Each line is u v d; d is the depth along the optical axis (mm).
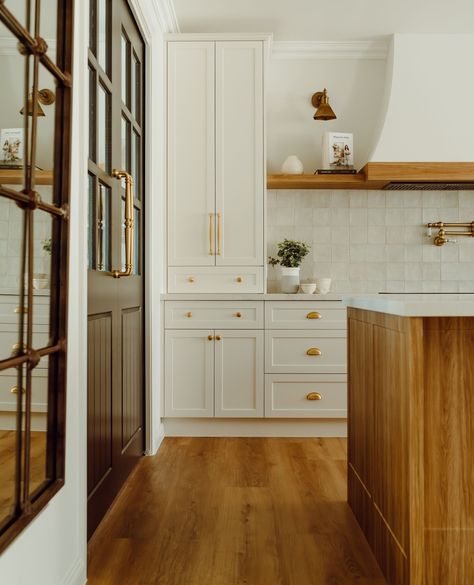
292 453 3182
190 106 3645
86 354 1816
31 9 1326
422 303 1534
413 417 1559
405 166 3676
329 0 3441
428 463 1667
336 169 3848
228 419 3586
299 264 3926
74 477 1678
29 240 1316
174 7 3508
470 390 1681
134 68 2990
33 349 1346
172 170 3637
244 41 3645
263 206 3631
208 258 3629
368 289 4078
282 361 3520
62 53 1562
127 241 2379
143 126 3215
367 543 2035
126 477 2666
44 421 1462
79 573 1697
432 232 4090
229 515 2277
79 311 1743
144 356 3166
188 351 3525
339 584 1751
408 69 3816
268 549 1980
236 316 3520
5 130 1205
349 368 2393
